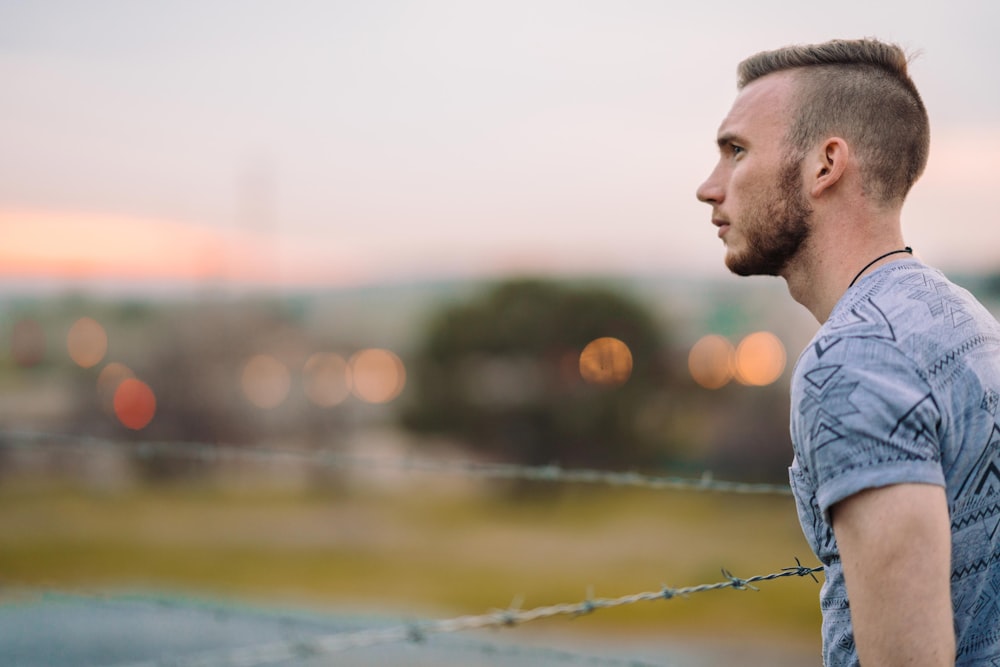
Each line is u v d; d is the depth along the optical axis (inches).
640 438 968.3
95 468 1002.7
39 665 330.6
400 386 1080.8
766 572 555.8
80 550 673.0
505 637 431.2
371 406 1108.5
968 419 63.4
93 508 869.8
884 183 71.2
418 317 1127.0
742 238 75.0
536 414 1002.7
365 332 1182.3
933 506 60.1
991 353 65.9
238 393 1111.6
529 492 939.3
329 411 1108.5
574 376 1001.5
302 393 1121.4
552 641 424.8
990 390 64.4
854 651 66.3
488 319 1043.3
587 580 565.3
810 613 460.1
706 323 976.3
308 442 1101.7
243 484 1030.4
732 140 75.2
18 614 403.5
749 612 468.1
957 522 64.2
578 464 989.2
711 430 901.2
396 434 1093.1
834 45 73.5
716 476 857.5
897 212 72.2
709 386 932.0
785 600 486.0
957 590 65.1
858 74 71.7
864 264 71.1
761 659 385.1
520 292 1034.7
